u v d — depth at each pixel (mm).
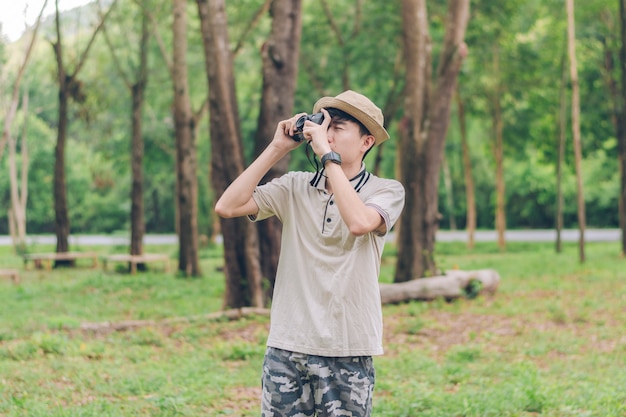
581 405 6301
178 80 20141
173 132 30125
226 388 7141
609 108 26344
